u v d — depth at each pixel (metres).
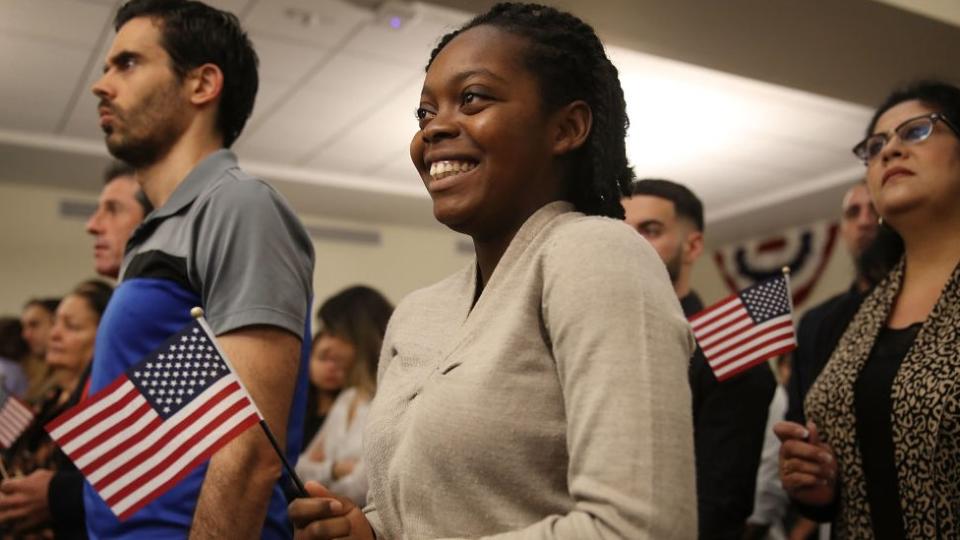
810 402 1.60
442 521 0.86
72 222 6.98
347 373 3.46
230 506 1.20
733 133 5.97
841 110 5.49
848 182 6.86
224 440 1.13
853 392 1.50
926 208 1.53
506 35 0.98
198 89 1.55
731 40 3.71
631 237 0.86
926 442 1.35
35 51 4.57
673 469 0.74
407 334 1.07
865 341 1.54
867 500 1.45
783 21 3.51
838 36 3.65
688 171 6.87
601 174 1.00
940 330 1.42
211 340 1.18
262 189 1.38
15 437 2.58
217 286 1.31
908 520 1.36
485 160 0.95
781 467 1.58
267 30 4.32
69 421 1.15
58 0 4.04
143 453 1.15
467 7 3.55
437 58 1.02
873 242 1.81
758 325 1.89
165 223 1.42
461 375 0.88
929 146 1.53
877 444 1.44
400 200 7.38
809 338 2.12
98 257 2.37
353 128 5.80
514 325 0.88
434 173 0.99
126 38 1.53
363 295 3.57
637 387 0.76
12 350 4.91
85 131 5.83
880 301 1.59
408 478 0.89
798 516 2.85
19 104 5.33
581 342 0.79
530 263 0.92
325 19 4.20
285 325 1.30
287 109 5.44
